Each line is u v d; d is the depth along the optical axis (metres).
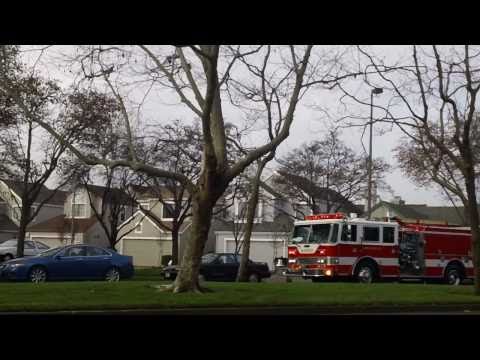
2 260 36.03
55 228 56.84
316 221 25.48
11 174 34.06
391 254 25.95
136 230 54.12
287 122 15.66
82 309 12.08
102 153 31.59
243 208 46.28
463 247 28.70
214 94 13.66
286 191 43.03
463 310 14.64
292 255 26.06
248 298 13.99
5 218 57.25
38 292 14.38
